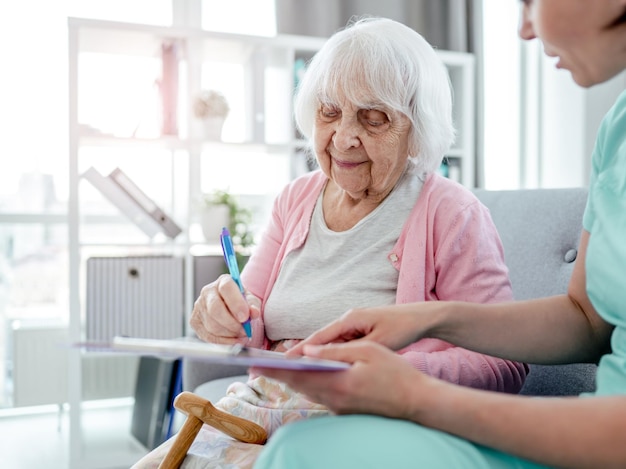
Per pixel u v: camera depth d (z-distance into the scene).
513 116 3.31
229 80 2.95
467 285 1.10
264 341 1.23
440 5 3.19
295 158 2.67
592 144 2.94
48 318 3.01
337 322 0.76
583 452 0.55
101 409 3.03
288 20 2.92
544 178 3.17
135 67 2.92
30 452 2.52
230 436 1.02
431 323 0.78
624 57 0.65
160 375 2.35
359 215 1.21
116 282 2.37
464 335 0.80
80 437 2.32
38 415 3.00
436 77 1.16
